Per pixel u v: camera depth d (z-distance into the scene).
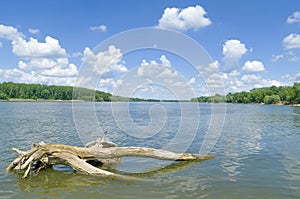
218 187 10.24
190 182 10.85
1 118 39.69
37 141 19.95
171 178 11.41
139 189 10.11
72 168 12.93
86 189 10.12
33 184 10.67
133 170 12.74
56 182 10.91
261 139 21.75
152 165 13.56
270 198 9.22
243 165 13.38
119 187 10.33
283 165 13.39
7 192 9.80
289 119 43.09
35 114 48.12
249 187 10.23
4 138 21.22
